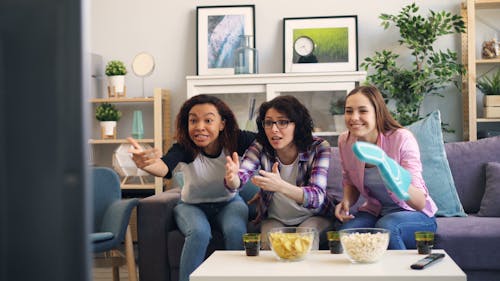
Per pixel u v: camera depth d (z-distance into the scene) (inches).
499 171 122.5
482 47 169.9
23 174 8.6
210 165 109.8
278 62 181.0
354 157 100.4
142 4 186.7
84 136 8.6
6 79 8.7
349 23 175.9
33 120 8.7
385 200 101.2
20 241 8.7
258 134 106.0
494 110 162.7
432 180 122.3
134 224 166.6
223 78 167.5
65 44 8.6
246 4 181.6
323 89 163.9
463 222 110.7
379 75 170.4
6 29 8.7
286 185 94.8
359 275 64.9
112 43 187.6
